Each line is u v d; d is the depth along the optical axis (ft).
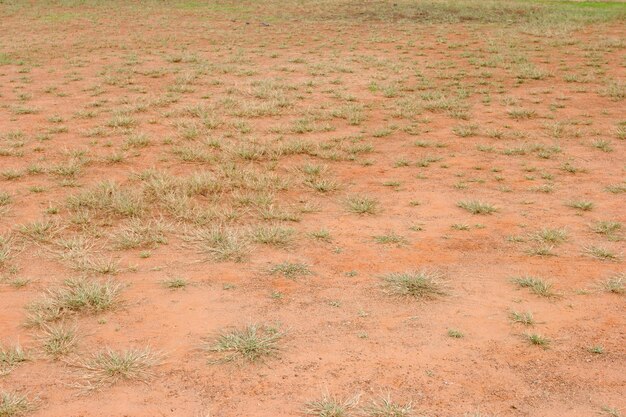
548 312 18.15
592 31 96.73
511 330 17.12
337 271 21.09
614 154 37.81
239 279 20.44
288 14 129.18
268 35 101.71
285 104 53.01
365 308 18.42
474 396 14.12
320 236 24.17
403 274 20.34
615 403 13.82
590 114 49.32
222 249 22.50
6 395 14.02
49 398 14.08
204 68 71.51
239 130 44.01
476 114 50.08
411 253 22.67
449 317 17.88
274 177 31.96
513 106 52.70
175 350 16.11
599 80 62.95
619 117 48.03
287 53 83.66
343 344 16.39
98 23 115.14
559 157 37.19
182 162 36.47
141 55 82.89
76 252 22.31
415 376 14.92
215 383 14.69
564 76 64.80
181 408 13.73
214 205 28.04
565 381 14.70
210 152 38.06
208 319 17.74
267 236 23.62
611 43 83.56
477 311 18.22
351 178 33.01
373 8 134.10
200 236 23.93
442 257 22.29
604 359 15.64
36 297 19.08
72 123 46.91
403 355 15.84
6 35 99.91
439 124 46.96
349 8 135.74
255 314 18.01
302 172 33.99
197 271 21.06
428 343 16.44
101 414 13.51
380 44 91.20
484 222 25.99
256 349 15.98
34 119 48.21
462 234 24.58
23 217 26.71
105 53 84.69
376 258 22.22
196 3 147.02
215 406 13.80
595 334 16.88
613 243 23.53
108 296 18.63
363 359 15.66
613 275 20.66
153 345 16.34
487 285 19.97
